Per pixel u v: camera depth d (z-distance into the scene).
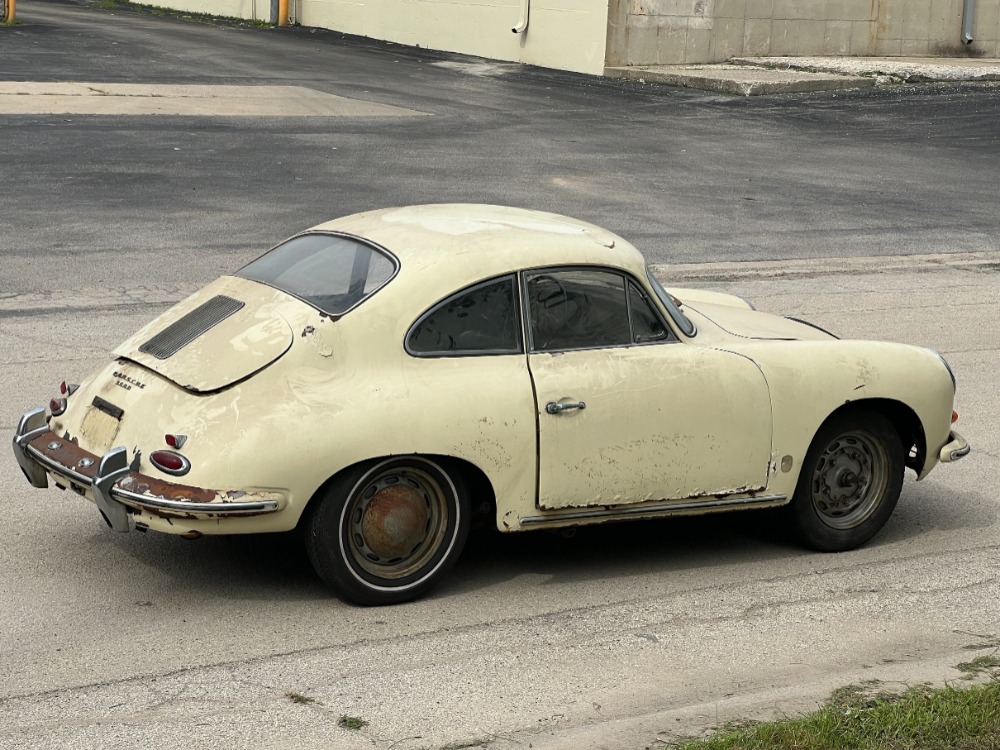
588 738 4.19
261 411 5.18
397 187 17.62
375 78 29.55
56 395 8.44
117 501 5.16
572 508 5.73
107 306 11.05
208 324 5.60
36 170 17.16
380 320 5.41
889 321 11.99
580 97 28.09
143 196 16.08
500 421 5.50
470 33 34.81
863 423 6.42
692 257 14.70
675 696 4.79
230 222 14.94
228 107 23.77
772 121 26.23
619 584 5.99
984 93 30.67
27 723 4.39
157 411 5.30
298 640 5.17
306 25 40.88
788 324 6.97
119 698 4.61
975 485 7.80
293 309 5.48
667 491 5.91
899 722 4.21
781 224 17.09
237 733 4.36
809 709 4.43
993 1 36.16
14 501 6.68
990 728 4.20
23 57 28.58
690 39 32.22
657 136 23.86
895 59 34.56
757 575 6.18
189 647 5.07
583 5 31.41
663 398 5.83
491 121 24.33
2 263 12.44
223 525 5.08
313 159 19.28
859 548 6.63
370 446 5.26
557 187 18.55
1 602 5.44
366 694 4.71
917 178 21.25
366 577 5.48
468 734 4.39
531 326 5.69
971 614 5.79
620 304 5.92
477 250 5.69
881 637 5.48
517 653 5.15
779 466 6.16
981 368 10.50
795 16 33.44
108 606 5.45
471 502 5.78
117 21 38.69
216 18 42.25
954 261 15.45
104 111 22.16
